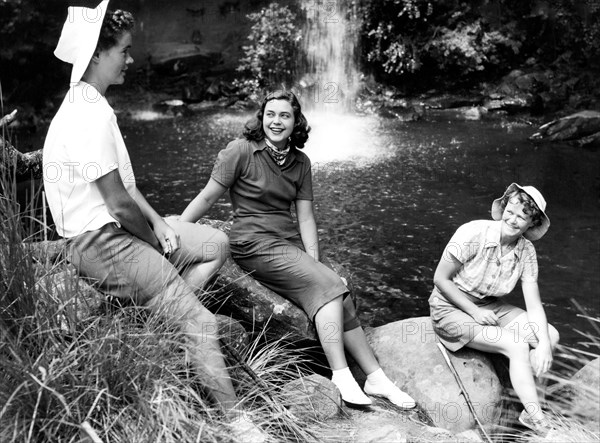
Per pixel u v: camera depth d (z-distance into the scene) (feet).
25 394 7.84
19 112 37.17
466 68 41.60
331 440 9.76
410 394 11.78
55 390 7.79
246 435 8.77
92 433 7.64
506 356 11.61
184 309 9.17
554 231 22.25
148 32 47.80
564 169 28.91
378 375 11.51
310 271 11.34
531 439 10.28
